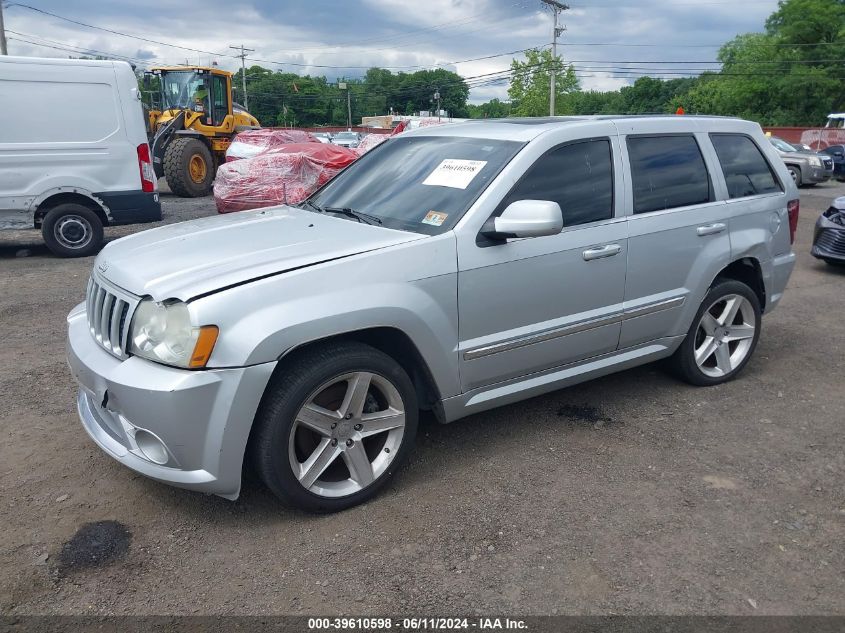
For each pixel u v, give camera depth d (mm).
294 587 2752
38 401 4457
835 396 4734
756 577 2842
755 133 5000
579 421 4289
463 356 3496
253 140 15273
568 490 3484
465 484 3533
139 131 9672
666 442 4016
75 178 9305
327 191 4418
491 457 3814
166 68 18547
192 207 14922
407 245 3291
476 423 4242
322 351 3094
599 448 3934
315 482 3215
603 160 4043
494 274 3516
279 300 2930
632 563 2916
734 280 4762
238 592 2717
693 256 4402
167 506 3289
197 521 3178
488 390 3705
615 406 4520
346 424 3209
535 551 2988
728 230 4594
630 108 97750
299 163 11688
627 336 4191
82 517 3184
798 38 60344
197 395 2797
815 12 58812
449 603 2672
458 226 3459
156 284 2965
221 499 3355
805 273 8789
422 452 3867
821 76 57500
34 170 9047
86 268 8781
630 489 3500
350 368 3121
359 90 104250
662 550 3008
